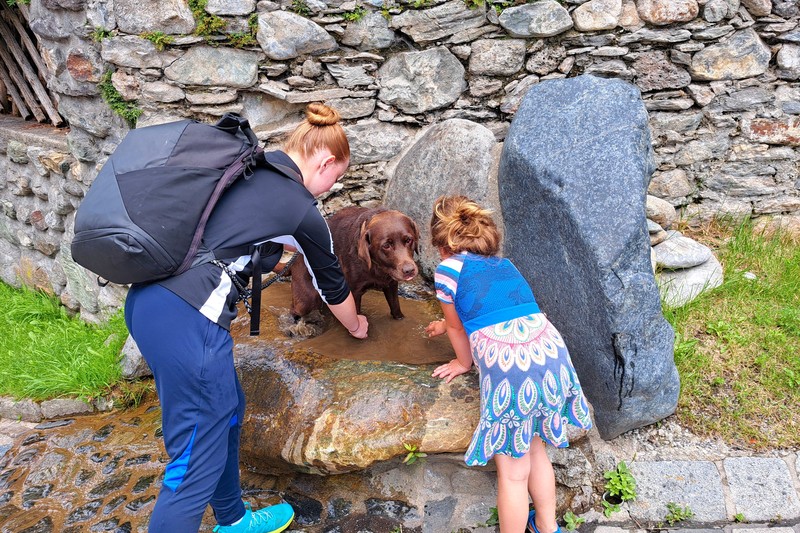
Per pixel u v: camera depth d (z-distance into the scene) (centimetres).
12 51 519
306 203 249
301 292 355
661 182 482
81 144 452
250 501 330
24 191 533
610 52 438
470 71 439
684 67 446
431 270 419
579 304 318
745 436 333
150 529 233
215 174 231
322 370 337
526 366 263
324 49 420
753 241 466
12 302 553
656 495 311
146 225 214
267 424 327
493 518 306
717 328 390
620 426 330
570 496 311
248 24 405
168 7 394
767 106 457
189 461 234
